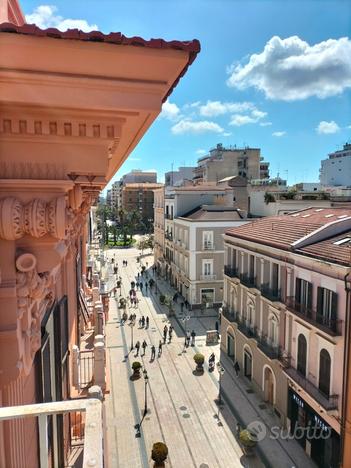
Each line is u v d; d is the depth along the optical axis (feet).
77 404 6.52
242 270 71.67
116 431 55.01
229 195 137.69
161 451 47.21
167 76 9.98
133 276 163.53
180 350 84.07
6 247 10.28
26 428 13.42
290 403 54.34
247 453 49.65
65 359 23.21
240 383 69.15
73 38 9.00
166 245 151.53
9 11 14.30
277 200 110.01
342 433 41.91
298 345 51.65
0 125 10.05
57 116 10.14
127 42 9.18
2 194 10.21
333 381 43.88
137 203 353.51
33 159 10.38
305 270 50.01
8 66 9.26
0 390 10.52
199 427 56.13
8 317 10.28
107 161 10.71
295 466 47.93
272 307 58.49
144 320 102.99
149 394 65.31
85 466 5.29
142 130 12.24
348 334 41.45
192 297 113.50
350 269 40.93
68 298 25.41
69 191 11.96
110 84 9.77
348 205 102.53
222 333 82.53
